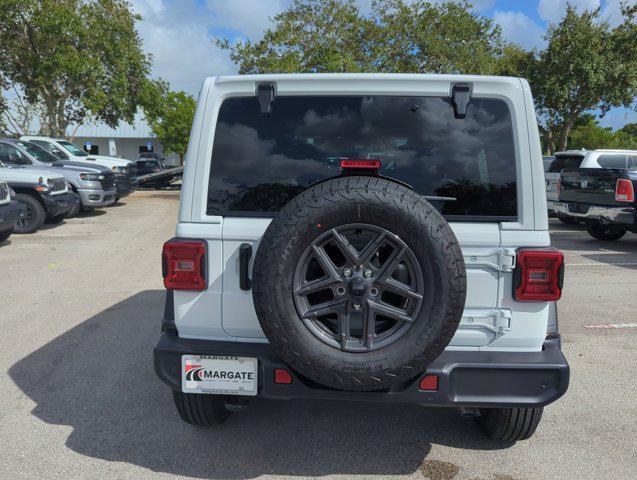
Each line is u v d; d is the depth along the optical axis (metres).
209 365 2.84
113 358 4.77
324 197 2.47
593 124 50.25
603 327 5.81
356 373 2.50
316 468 3.13
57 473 3.05
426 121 2.89
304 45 19.78
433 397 2.66
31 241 10.98
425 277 2.47
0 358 4.75
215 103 2.90
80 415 3.73
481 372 2.70
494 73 22.70
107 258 9.30
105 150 50.66
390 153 2.92
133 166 18.45
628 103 24.89
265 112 2.88
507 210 2.81
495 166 2.83
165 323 3.01
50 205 12.22
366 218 2.46
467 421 3.72
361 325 2.63
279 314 2.50
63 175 13.70
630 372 4.59
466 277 2.49
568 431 3.59
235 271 2.84
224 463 3.17
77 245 10.55
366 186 2.47
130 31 24.17
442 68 20.62
